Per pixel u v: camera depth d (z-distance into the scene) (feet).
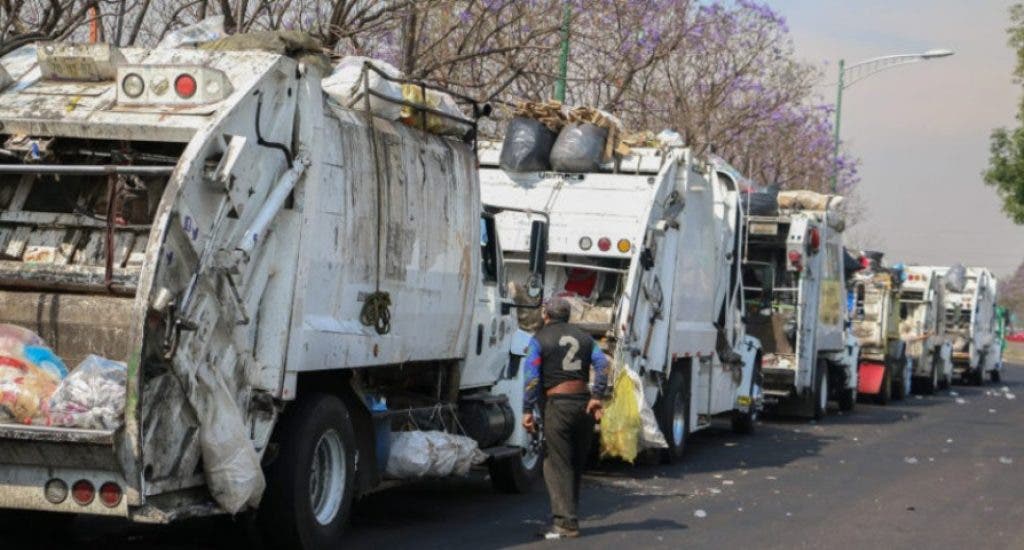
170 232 24.21
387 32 49.70
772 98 87.81
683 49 72.79
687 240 51.42
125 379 24.18
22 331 25.18
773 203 71.10
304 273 27.81
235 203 25.85
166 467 24.54
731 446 59.31
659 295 48.55
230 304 25.94
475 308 37.29
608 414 44.93
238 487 25.77
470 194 36.29
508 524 35.29
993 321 132.26
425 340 34.19
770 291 72.54
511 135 48.93
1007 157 130.41
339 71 31.17
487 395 39.04
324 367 28.84
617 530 34.83
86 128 26.86
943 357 114.32
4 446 23.86
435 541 32.30
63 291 26.09
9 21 40.45
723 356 57.93
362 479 31.76
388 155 31.68
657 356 48.67
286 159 27.58
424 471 33.58
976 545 34.55
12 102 27.68
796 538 34.65
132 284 25.50
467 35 51.24
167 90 26.73
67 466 24.04
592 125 48.80
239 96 26.27
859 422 76.38
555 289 48.78
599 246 47.47
